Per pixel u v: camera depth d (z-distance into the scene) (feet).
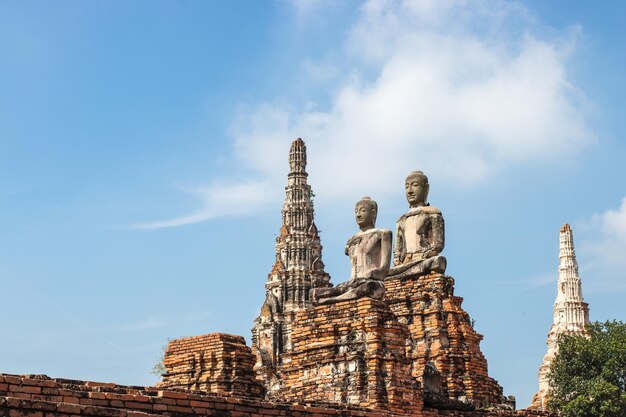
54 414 90.17
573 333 359.66
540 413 165.78
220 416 106.83
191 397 104.78
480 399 172.35
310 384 150.10
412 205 183.62
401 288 178.29
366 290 151.53
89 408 92.63
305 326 153.89
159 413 101.81
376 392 143.74
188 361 160.45
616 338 236.43
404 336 150.71
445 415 150.51
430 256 178.29
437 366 170.60
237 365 158.61
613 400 222.48
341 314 151.33
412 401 146.72
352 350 147.84
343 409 123.13
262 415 111.24
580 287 390.01
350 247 162.61
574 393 231.50
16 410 87.97
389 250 160.45
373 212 164.04
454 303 177.58
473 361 173.78
